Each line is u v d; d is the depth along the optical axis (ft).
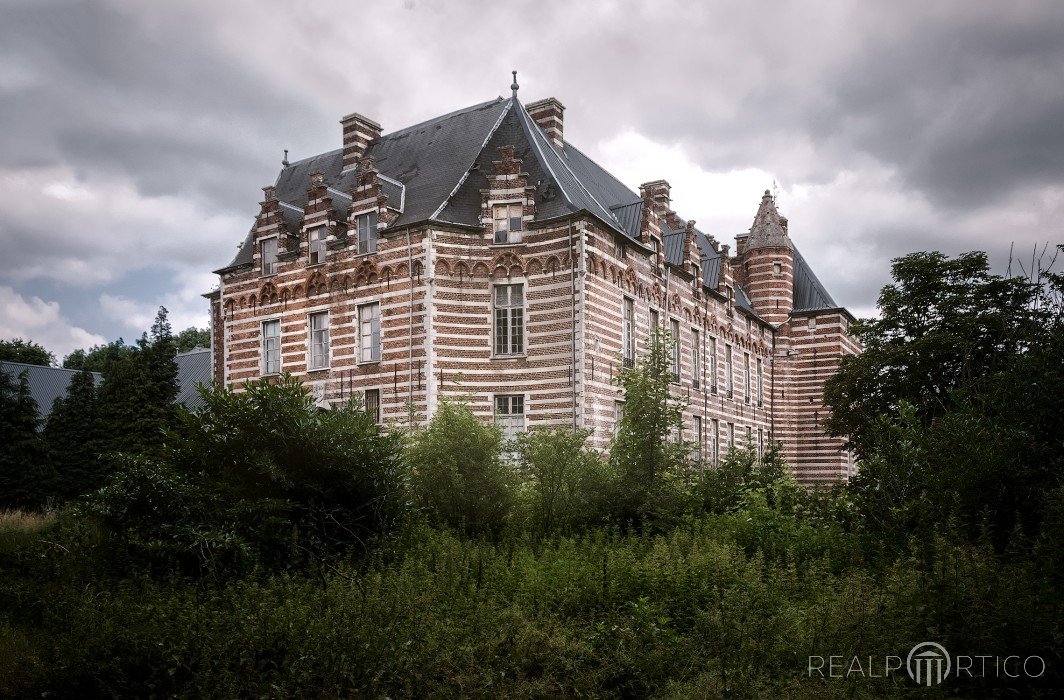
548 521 61.41
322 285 115.14
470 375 103.76
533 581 44.55
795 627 37.24
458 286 104.83
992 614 35.65
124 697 33.37
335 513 51.37
